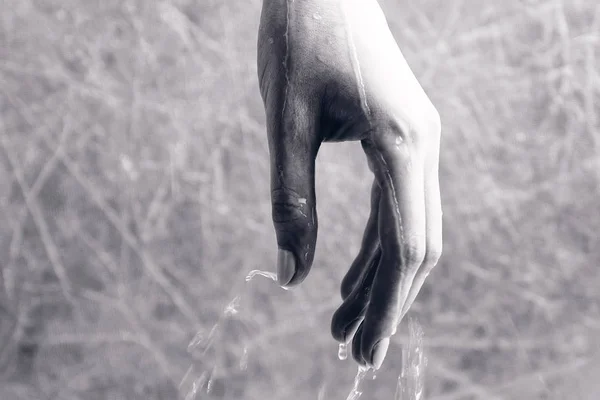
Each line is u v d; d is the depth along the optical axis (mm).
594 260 1318
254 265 1281
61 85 1291
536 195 1340
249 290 1268
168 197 1291
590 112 1359
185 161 1302
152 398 1211
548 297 1308
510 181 1346
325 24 449
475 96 1366
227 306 1176
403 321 1255
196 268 1277
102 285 1260
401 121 433
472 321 1292
